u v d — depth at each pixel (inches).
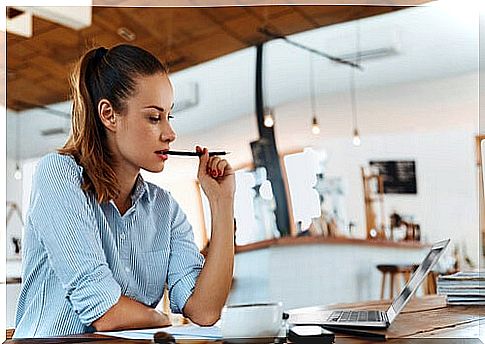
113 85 49.7
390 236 183.3
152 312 44.9
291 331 35.0
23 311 48.6
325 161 188.5
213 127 189.5
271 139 189.6
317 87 189.2
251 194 188.2
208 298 51.3
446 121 181.5
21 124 180.2
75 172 47.6
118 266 49.1
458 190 179.3
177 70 189.0
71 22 179.2
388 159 185.8
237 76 190.1
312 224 186.4
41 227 46.1
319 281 182.2
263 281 182.9
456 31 181.3
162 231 53.5
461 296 56.7
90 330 45.9
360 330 38.8
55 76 180.9
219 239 52.7
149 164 50.8
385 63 186.5
